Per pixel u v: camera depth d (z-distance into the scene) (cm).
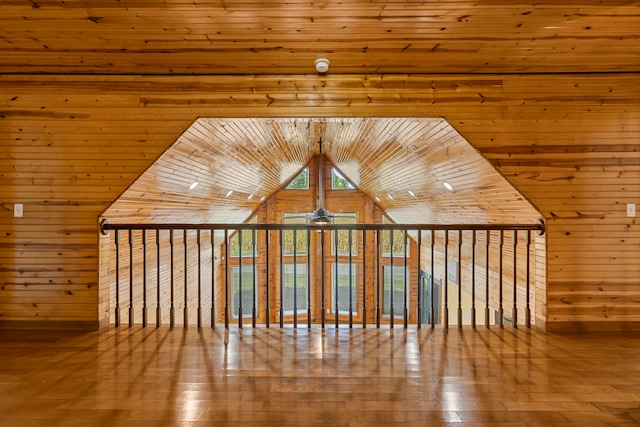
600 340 290
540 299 322
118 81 314
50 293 319
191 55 281
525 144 312
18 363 243
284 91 314
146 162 317
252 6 220
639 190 313
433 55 280
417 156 413
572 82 310
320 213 436
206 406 189
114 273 391
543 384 214
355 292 981
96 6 221
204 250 725
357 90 313
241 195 695
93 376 223
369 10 224
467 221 513
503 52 275
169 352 261
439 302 762
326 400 195
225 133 372
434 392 204
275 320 962
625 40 257
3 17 232
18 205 319
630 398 199
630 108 311
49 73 311
